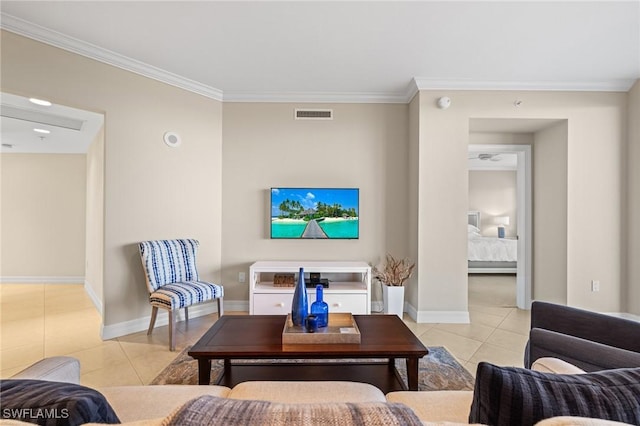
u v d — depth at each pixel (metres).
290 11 2.22
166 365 2.29
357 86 3.46
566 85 3.29
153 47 2.70
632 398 0.64
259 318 2.12
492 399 0.67
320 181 3.67
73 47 2.59
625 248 3.30
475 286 5.03
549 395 0.65
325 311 1.94
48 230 5.20
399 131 3.68
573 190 3.32
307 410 0.56
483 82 3.27
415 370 1.64
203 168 3.48
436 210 3.30
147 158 3.07
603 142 3.30
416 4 2.14
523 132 3.85
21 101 2.98
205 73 3.17
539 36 2.50
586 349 1.32
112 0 2.11
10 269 5.17
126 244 2.94
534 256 3.82
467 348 2.63
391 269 3.37
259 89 3.54
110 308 2.83
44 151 5.09
